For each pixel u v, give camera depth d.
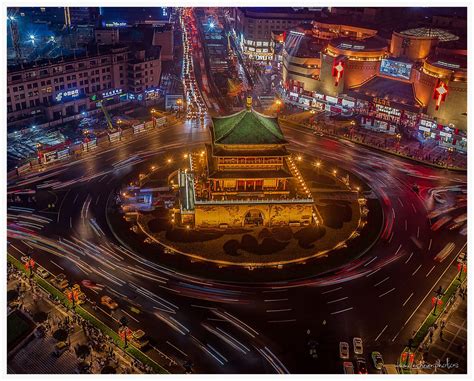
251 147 118.00
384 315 98.56
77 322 94.06
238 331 93.44
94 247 114.81
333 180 146.25
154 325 94.12
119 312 96.81
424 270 111.31
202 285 104.44
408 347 90.06
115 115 191.12
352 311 99.19
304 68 199.88
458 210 134.12
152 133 175.12
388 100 180.62
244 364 86.50
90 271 107.31
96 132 174.38
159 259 111.12
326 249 115.75
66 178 143.38
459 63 165.50
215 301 100.50
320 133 178.38
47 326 92.44
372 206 134.12
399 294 104.06
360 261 113.25
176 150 161.88
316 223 124.06
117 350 88.44
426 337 93.25
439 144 171.00
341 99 191.88
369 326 95.75
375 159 160.88
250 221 123.81
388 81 189.38
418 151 166.12
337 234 121.25
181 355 87.88
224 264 109.94
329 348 90.50
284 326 94.94
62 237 117.94
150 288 103.25
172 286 103.94
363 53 189.38
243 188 121.62
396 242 120.38
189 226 122.00
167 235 118.88
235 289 103.56
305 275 107.94
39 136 169.12
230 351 89.06
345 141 173.00
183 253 113.12
